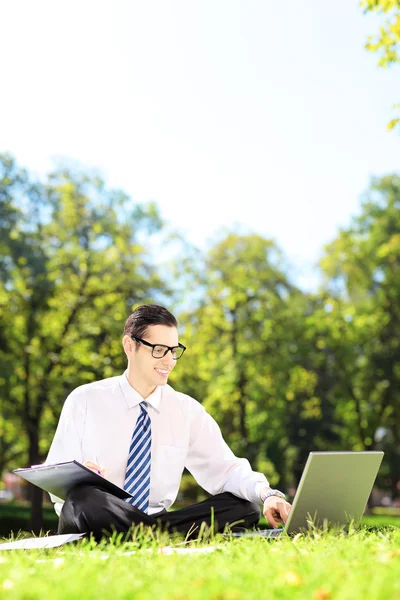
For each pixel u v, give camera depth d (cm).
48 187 2238
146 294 2244
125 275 2234
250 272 2659
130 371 440
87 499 372
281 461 2755
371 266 2641
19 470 390
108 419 433
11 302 2083
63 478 379
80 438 431
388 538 367
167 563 284
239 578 245
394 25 856
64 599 218
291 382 2627
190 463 450
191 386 2591
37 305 2094
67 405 438
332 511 391
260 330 2644
